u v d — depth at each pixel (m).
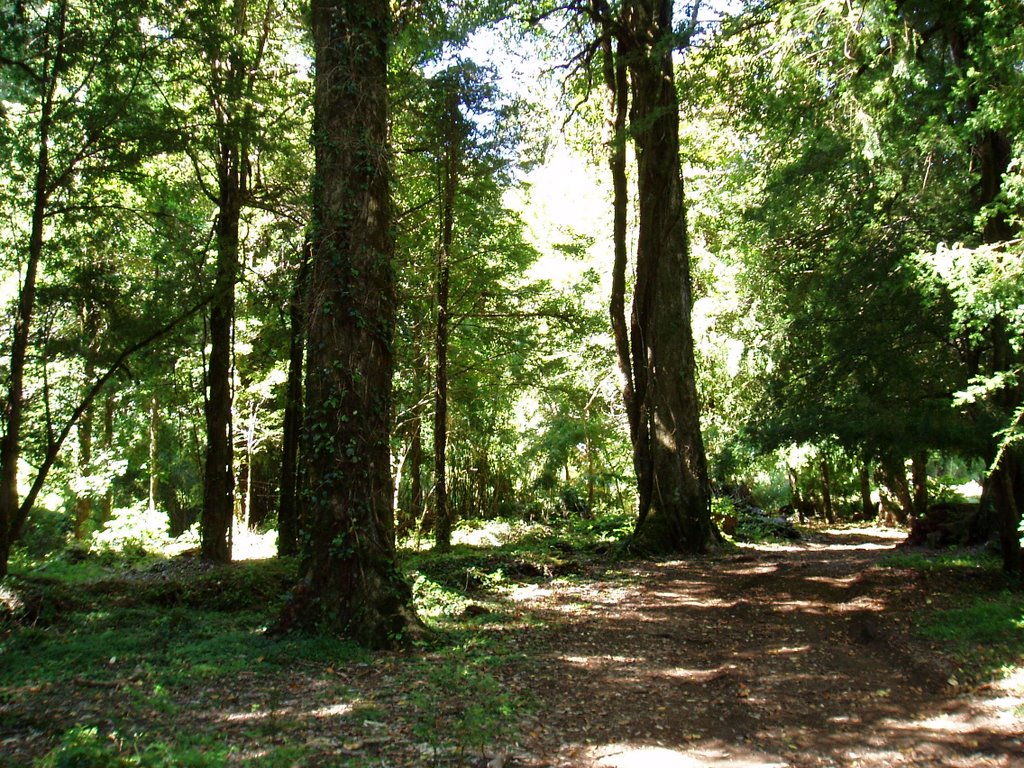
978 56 7.64
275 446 28.81
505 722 5.56
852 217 10.81
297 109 16.23
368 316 8.44
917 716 5.72
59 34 12.29
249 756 4.59
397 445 22.80
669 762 4.95
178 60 14.27
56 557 16.64
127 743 4.75
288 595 8.27
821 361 11.08
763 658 7.89
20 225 14.80
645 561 15.70
